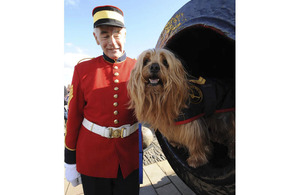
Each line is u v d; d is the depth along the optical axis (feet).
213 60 7.75
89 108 4.88
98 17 4.46
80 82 4.85
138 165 5.52
